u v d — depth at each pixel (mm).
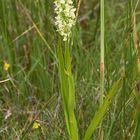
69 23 504
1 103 784
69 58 523
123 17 914
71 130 546
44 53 841
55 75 804
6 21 867
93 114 711
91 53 868
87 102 742
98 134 632
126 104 649
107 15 999
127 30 666
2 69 846
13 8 905
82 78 794
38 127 691
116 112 680
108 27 982
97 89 750
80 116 710
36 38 855
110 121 668
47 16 826
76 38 766
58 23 505
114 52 853
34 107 769
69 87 530
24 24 900
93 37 938
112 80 701
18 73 829
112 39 909
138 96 568
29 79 838
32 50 876
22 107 771
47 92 791
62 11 498
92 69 802
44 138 681
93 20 1000
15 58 870
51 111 721
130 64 655
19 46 911
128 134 632
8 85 803
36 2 859
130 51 651
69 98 535
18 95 780
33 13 884
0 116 736
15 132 684
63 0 493
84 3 1052
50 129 688
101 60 545
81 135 682
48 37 844
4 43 857
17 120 742
